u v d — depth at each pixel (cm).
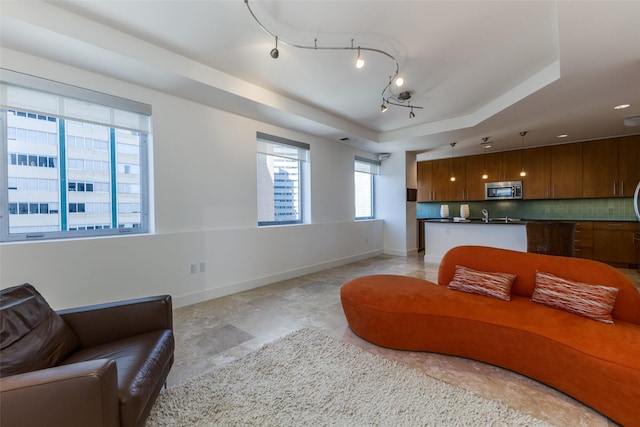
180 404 160
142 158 304
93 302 259
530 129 461
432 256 565
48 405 98
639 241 487
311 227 486
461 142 552
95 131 274
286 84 328
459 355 210
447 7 202
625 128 461
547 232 390
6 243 223
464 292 236
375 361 204
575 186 562
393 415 151
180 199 322
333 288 392
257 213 406
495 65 285
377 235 644
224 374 188
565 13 180
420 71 297
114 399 108
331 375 187
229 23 220
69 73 247
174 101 315
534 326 181
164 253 307
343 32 231
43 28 196
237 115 376
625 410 142
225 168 363
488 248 258
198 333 252
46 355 135
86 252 256
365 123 482
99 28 220
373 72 299
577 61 240
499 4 198
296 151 471
